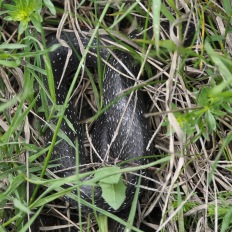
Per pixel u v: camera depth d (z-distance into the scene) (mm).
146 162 3879
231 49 4020
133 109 3986
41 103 4031
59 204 4082
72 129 3814
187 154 3895
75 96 4383
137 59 4047
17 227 3691
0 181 3820
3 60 3492
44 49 3629
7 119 4000
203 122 3438
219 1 4168
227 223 3400
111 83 4086
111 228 3945
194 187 3785
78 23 4312
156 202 3881
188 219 3863
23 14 3439
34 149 3807
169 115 3072
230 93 3127
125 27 4465
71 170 3910
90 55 4254
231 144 3982
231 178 3900
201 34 4008
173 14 4133
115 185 3383
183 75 3904
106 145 4102
